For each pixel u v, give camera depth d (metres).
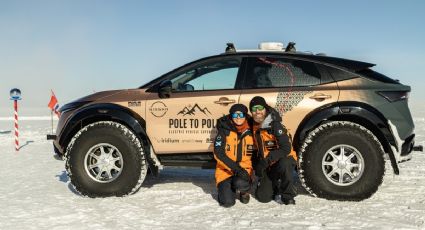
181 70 4.62
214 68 4.59
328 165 4.22
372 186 4.12
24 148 10.13
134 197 4.47
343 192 4.18
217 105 4.40
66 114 4.76
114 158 4.48
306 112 4.29
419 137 12.75
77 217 3.75
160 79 4.63
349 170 4.18
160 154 4.54
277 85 4.44
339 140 4.15
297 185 4.98
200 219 3.67
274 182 4.18
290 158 4.04
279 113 4.32
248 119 4.24
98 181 4.45
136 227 3.45
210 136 4.41
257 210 3.95
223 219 3.66
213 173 6.03
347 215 3.74
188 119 4.45
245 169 4.04
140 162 4.42
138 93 4.62
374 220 3.58
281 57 4.52
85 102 4.71
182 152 4.49
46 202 4.29
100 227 3.45
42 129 17.69
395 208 3.95
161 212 3.90
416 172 5.90
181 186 5.08
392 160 4.21
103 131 4.40
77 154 4.43
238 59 4.58
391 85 4.30
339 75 4.38
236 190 4.22
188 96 4.48
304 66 4.45
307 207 4.02
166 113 4.48
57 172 6.30
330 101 4.27
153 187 5.01
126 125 4.61
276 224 3.49
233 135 4.16
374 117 4.17
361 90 4.26
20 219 3.69
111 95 4.69
